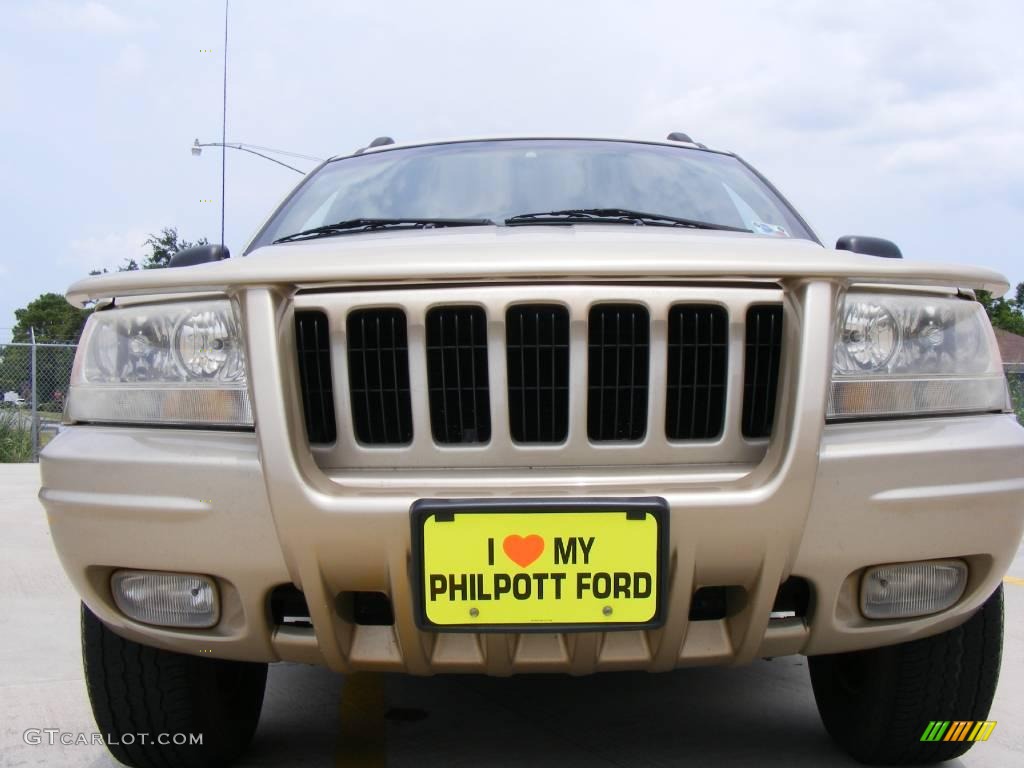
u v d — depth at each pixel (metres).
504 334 1.88
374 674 3.14
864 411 1.95
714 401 1.93
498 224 2.68
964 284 2.01
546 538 1.76
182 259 2.70
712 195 2.97
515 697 2.89
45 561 5.02
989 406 2.07
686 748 2.46
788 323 1.88
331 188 3.12
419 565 1.77
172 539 1.91
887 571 1.96
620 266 1.82
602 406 1.91
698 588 1.86
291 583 1.96
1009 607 4.10
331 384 1.94
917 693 2.19
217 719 2.27
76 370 2.14
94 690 2.20
